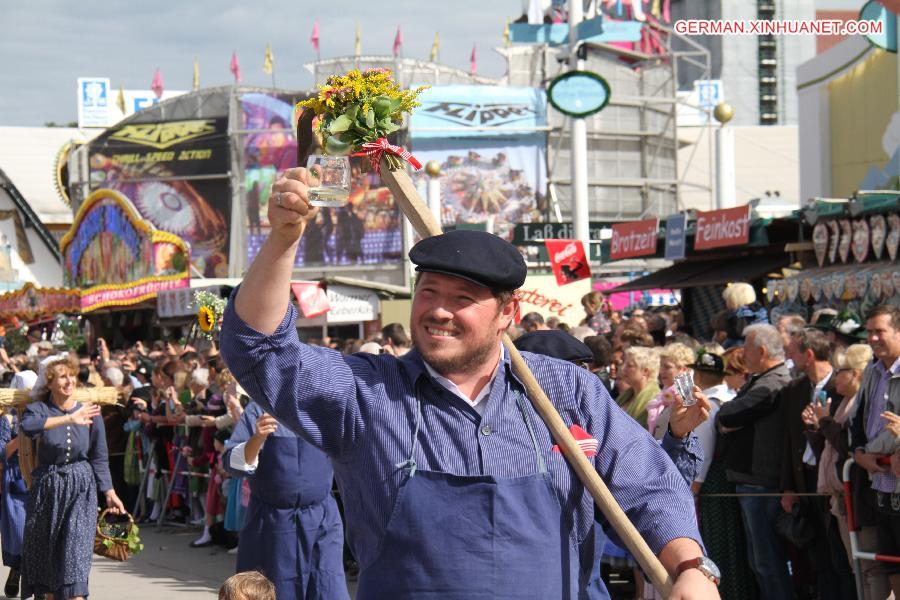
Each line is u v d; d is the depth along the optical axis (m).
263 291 2.82
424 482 2.95
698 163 61.97
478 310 2.99
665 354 8.24
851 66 26.44
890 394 6.77
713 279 18.23
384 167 3.23
